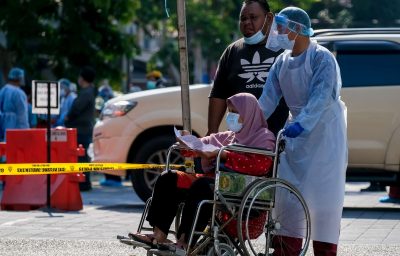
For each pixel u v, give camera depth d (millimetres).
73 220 30219
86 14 65062
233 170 19328
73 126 43031
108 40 65562
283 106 22031
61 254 23406
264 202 19531
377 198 38438
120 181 46562
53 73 65062
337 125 20656
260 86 22812
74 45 64188
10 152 34812
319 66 20391
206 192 19156
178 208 20109
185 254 18875
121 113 34562
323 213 20609
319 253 20844
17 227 28312
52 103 33906
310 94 20359
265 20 22703
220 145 20391
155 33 108625
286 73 20719
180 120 34125
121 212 32938
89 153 41938
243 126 19875
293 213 20203
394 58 33625
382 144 33219
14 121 44688
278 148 19750
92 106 43344
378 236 27047
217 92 23562
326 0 119375
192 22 105062
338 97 20766
